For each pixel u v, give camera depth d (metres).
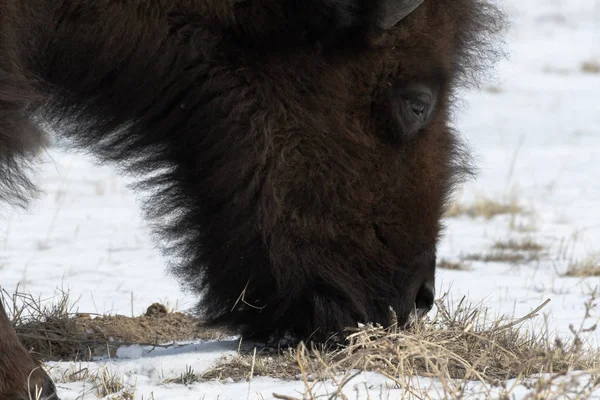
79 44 12.18
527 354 12.41
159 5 12.30
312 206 12.69
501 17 14.48
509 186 38.66
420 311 13.53
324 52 12.48
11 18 10.48
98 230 29.27
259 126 12.51
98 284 21.11
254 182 12.52
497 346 12.62
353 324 13.05
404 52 12.71
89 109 12.82
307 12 12.20
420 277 13.43
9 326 9.87
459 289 20.25
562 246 26.73
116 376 12.34
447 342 12.75
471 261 24.61
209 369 12.64
